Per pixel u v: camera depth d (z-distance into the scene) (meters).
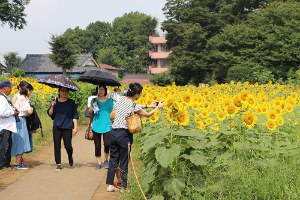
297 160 7.26
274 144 7.83
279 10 40.06
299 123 10.47
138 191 6.12
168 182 5.57
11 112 8.00
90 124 8.75
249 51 40.69
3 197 6.54
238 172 5.91
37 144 11.70
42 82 8.58
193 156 5.71
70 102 8.74
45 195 6.68
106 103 8.52
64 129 8.64
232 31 42.97
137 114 6.71
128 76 92.38
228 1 59.22
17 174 8.16
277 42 37.97
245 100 7.83
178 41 57.03
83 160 9.80
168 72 62.19
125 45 118.62
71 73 75.50
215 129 7.96
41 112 17.75
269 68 38.50
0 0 51.00
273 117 8.17
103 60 107.44
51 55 60.12
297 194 5.51
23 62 78.00
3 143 8.05
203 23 58.25
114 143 6.80
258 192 5.54
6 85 8.10
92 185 7.35
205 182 5.71
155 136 5.74
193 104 9.19
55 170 8.46
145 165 6.31
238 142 7.03
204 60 54.25
